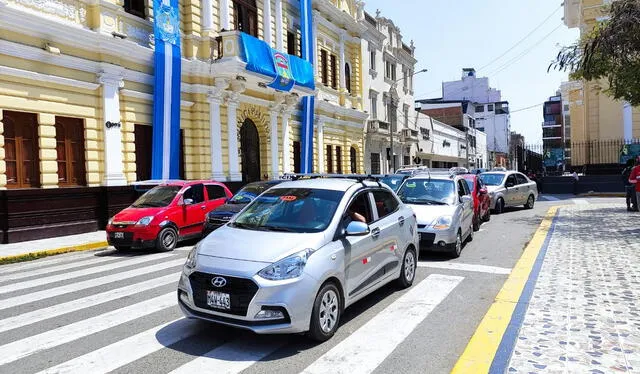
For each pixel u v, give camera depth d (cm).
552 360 419
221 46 1847
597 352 434
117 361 449
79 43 1396
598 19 2305
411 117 4384
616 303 580
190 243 1233
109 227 1104
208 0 1841
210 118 1866
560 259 855
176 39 1683
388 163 3800
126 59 1553
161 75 1617
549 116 9125
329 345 483
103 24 1479
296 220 552
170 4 1656
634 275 718
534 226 1395
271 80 2033
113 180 1490
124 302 656
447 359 447
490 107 8400
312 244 497
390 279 647
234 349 475
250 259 474
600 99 2631
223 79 1856
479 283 730
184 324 554
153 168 1606
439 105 6656
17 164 1275
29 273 909
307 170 2547
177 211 1145
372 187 656
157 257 1031
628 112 2555
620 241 1021
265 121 2239
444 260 913
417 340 495
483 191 1468
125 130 1551
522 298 616
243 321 456
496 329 505
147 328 542
